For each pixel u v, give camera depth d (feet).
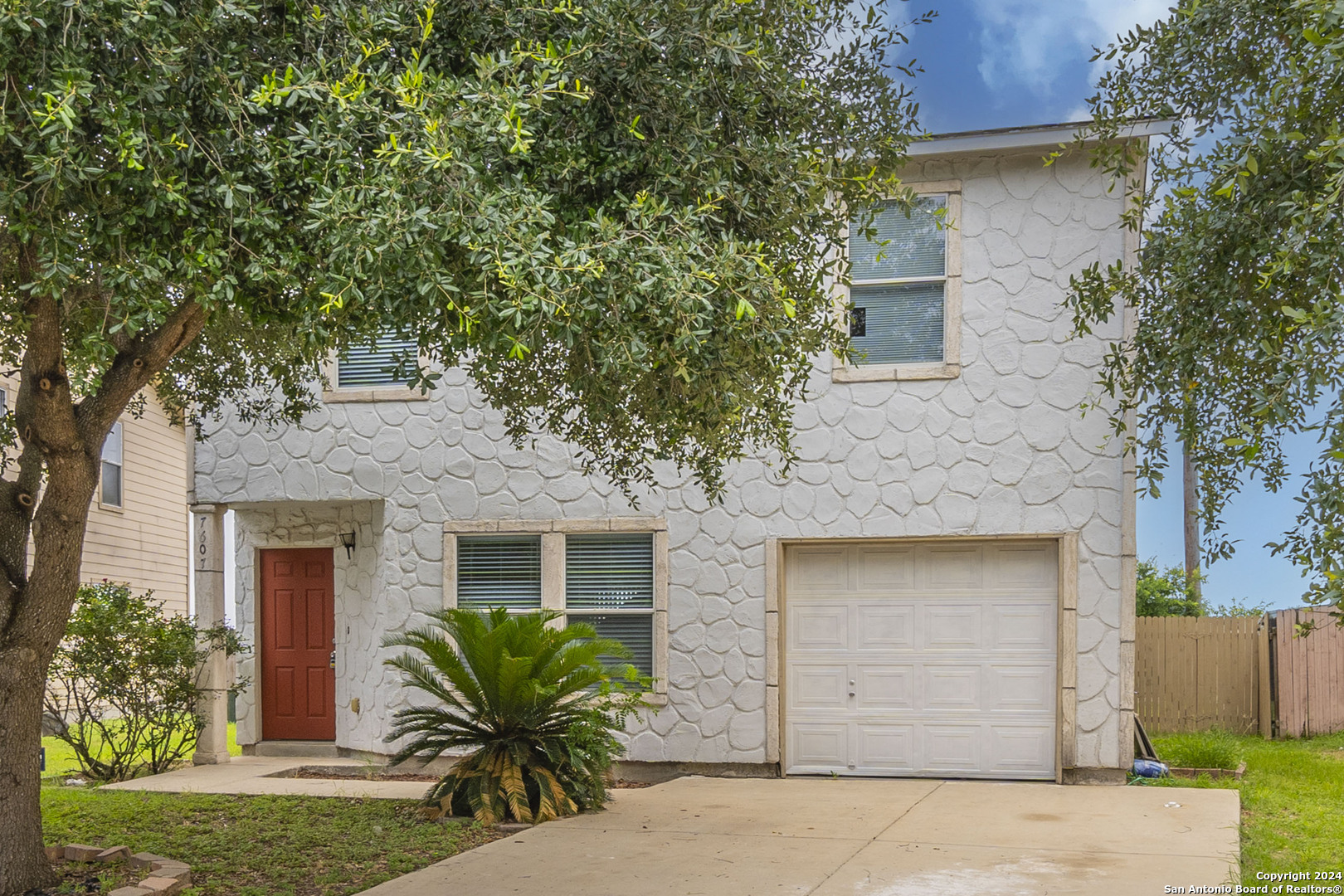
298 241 19.49
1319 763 41.47
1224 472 27.04
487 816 28.76
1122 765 34.83
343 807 31.19
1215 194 24.40
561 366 28.71
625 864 24.26
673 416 22.99
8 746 21.71
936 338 37.17
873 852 25.18
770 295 18.83
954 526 36.32
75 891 21.63
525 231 17.24
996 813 29.89
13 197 17.08
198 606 41.63
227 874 23.94
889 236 37.47
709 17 20.18
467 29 20.84
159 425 67.92
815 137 23.88
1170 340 27.63
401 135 18.26
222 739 41.47
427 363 40.52
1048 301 36.17
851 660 37.70
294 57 20.26
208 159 18.97
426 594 40.24
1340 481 18.42
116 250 18.47
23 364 23.43
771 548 37.70
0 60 16.72
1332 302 19.48
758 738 37.35
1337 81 21.59
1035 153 36.42
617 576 39.09
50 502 22.65
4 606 22.34
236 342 32.48
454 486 40.29
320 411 41.32
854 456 37.27
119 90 17.74
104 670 38.22
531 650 30.25
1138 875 22.65
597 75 20.40
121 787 35.53
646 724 38.09
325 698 44.68
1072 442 35.70
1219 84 26.81
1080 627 35.35
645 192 18.75
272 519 45.09
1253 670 51.85
